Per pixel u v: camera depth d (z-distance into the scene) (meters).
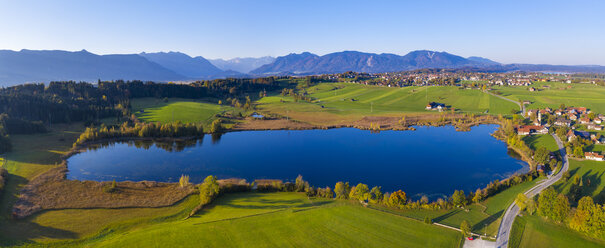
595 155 128.75
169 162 144.00
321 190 100.81
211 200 94.38
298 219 79.88
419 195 108.62
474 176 125.69
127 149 165.88
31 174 117.19
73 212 85.88
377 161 147.00
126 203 92.50
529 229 74.75
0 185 95.75
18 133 170.75
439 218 81.94
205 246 67.69
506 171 130.62
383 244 68.62
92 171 129.75
